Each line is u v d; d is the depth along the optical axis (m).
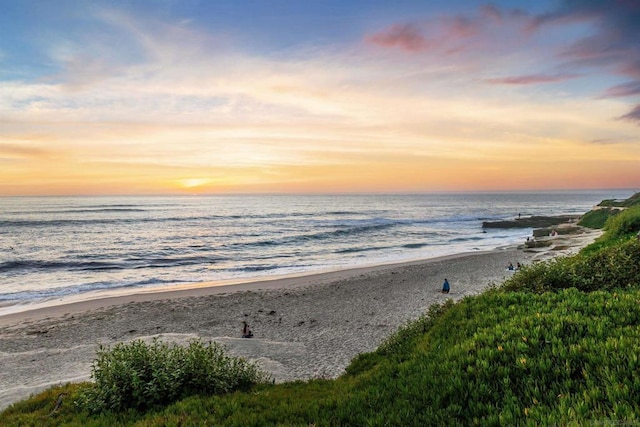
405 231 83.19
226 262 47.56
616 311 6.72
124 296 30.03
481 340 6.48
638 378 4.44
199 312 25.38
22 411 9.02
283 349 18.38
